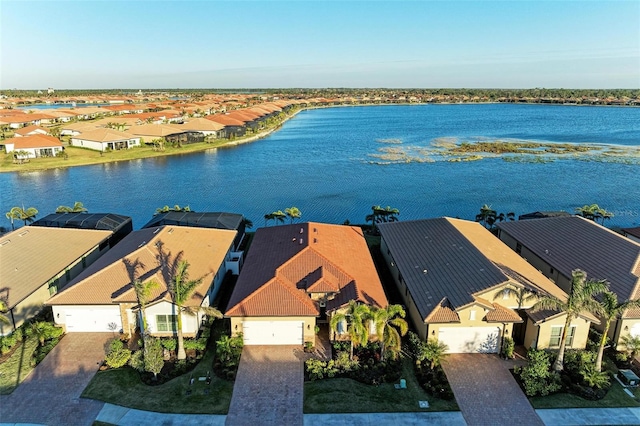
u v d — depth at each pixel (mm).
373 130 190875
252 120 189500
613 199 85812
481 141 154625
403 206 82312
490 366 34938
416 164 118188
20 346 36969
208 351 36688
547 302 32594
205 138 154250
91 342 37875
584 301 31766
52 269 44656
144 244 44469
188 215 60656
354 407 30344
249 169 114438
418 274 42938
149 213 78812
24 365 34500
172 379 33156
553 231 52562
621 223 73000
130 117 191750
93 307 38781
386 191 92250
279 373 33938
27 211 68312
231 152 139125
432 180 101125
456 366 34938
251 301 37406
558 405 30766
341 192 91875
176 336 37969
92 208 81375
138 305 37688
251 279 41594
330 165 118375
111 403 30609
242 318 36781
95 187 96125
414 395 31625
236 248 57562
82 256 49594
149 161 124688
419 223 55188
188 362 34844
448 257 44375
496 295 36531
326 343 37750
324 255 43469
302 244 45406
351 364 34156
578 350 36062
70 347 37031
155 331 38000
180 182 100750
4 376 33156
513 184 97000
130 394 31500
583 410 30297
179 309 33969
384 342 33875
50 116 195375
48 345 36875
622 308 31484
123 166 117938
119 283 39812
